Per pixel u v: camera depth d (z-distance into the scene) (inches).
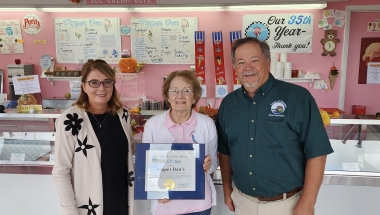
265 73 58.5
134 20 156.3
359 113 153.3
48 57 161.8
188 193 57.0
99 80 56.3
